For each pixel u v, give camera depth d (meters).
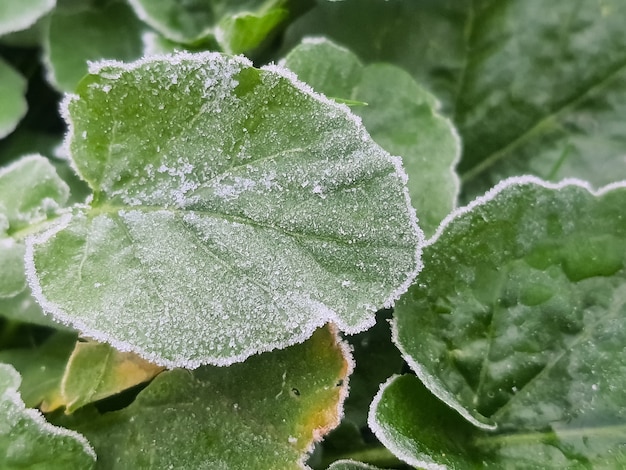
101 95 0.15
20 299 0.17
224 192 0.15
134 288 0.14
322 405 0.15
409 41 0.21
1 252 0.16
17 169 0.17
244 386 0.16
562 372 0.16
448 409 0.16
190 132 0.15
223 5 0.21
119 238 0.15
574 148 0.21
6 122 0.19
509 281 0.16
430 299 0.16
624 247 0.16
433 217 0.18
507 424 0.16
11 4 0.19
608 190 0.16
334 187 0.15
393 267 0.14
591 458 0.16
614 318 0.16
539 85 0.21
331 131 0.15
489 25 0.21
